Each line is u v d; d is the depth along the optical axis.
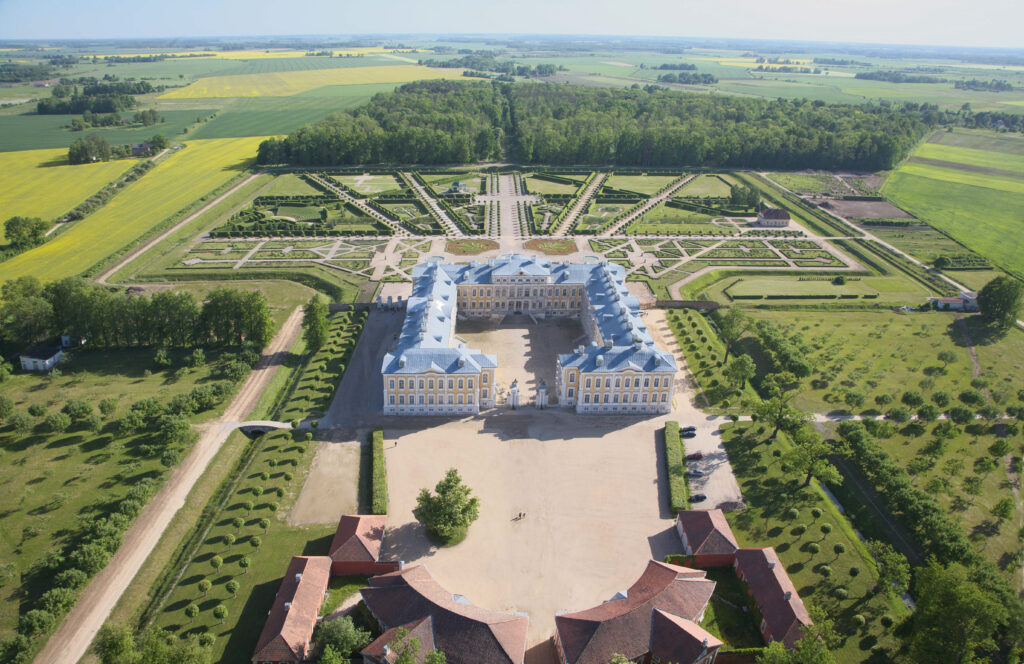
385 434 185.38
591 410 197.12
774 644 110.88
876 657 121.94
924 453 179.12
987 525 154.88
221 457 173.75
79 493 156.25
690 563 142.12
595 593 136.25
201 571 138.25
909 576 132.12
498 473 170.38
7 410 178.00
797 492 164.50
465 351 198.38
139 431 180.25
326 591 133.88
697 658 112.69
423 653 112.75
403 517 154.75
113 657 113.25
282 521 152.62
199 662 111.75
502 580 138.75
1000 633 121.75
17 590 129.88
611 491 165.25
